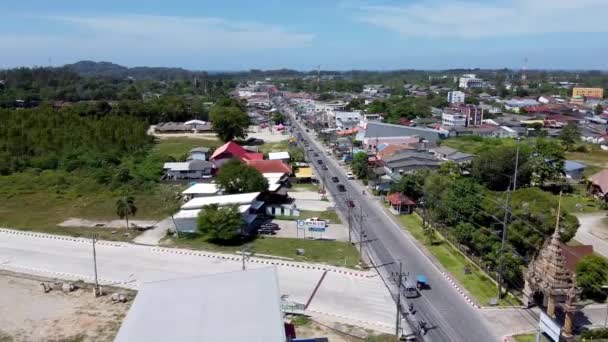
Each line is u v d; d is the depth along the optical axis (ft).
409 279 177.99
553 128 552.00
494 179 308.19
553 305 142.41
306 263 194.49
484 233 188.96
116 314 154.61
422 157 331.57
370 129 460.14
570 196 301.02
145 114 613.93
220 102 652.89
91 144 417.90
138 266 195.00
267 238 225.76
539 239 173.88
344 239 222.89
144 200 290.76
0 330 144.56
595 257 164.86
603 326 143.13
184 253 208.44
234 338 106.73
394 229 235.40
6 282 180.14
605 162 400.26
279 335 107.55
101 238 228.63
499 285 161.58
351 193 303.68
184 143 492.54
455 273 183.52
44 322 149.48
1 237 229.66
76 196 298.35
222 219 215.72
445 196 224.33
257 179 275.59
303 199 290.35
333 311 155.33
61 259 202.80
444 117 588.09
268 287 127.75
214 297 123.75
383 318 150.92
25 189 312.50
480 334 141.08
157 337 107.96
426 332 142.10
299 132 567.18
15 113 502.38
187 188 308.40
